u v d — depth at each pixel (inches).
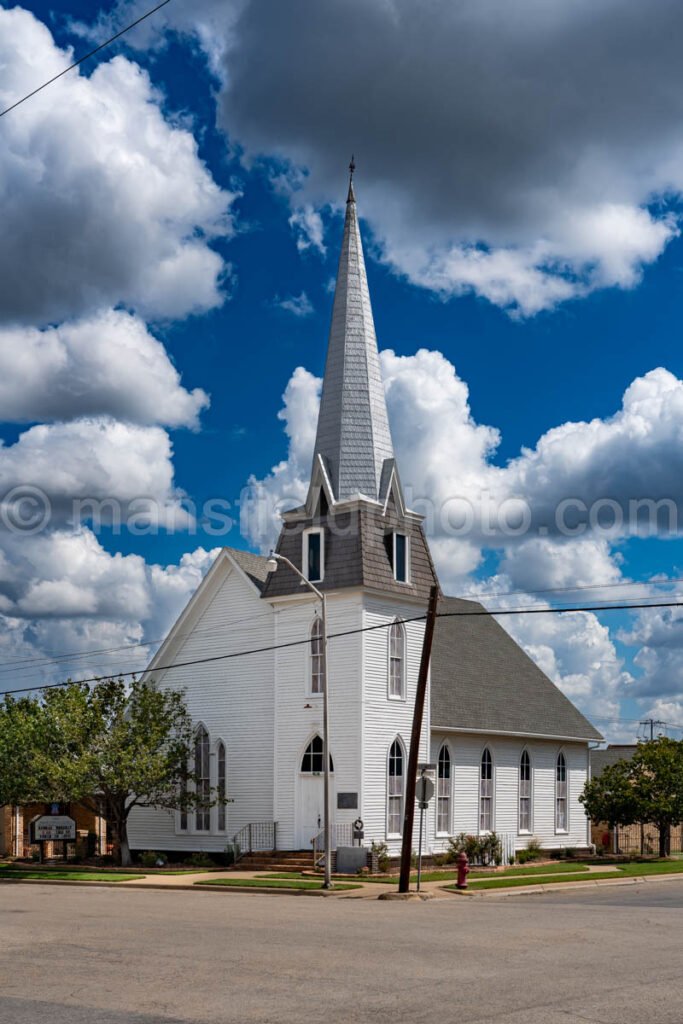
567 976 645.9
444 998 572.1
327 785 1373.0
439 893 1322.6
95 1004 556.1
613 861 1975.9
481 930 900.0
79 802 1804.9
